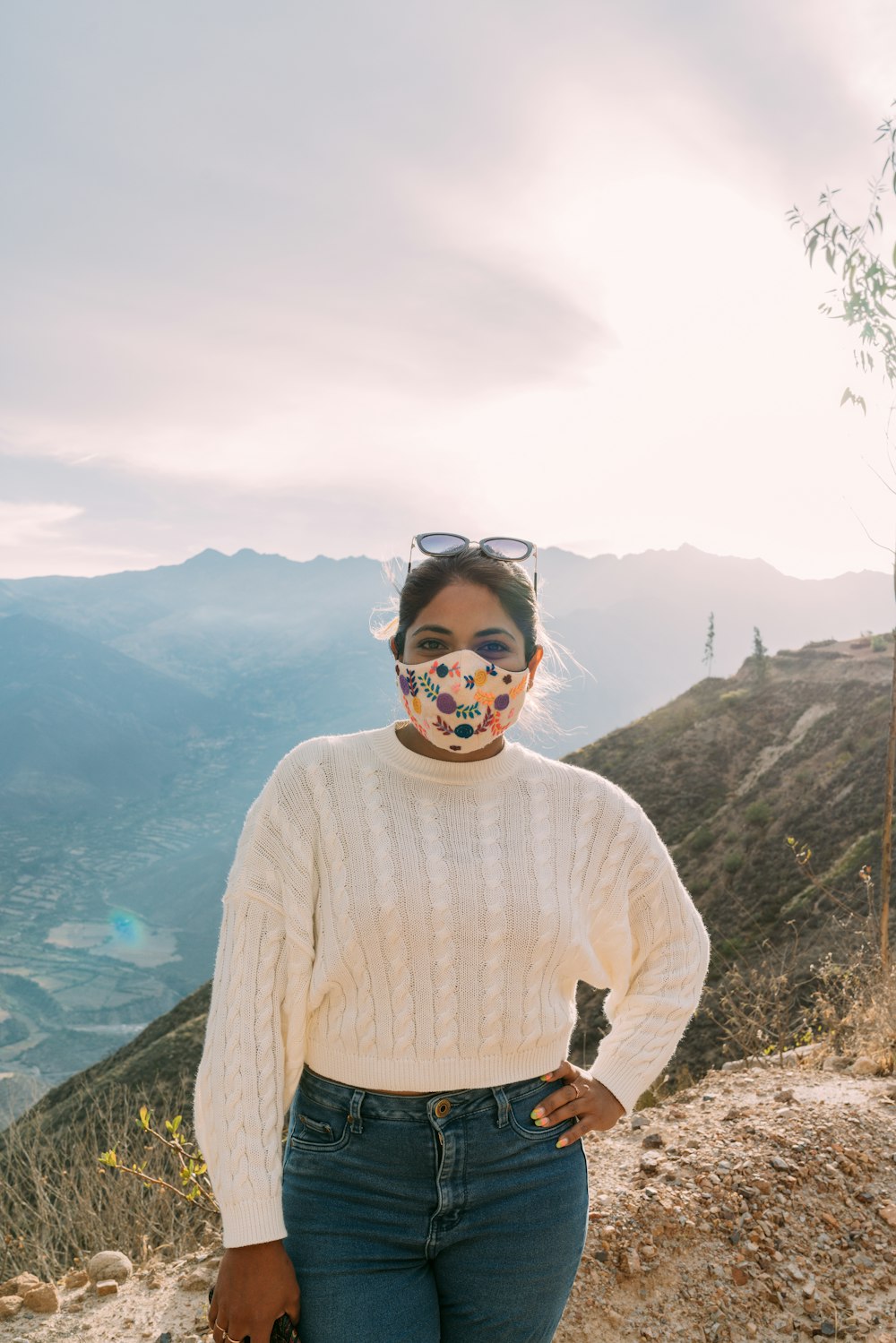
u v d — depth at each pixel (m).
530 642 1.62
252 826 1.52
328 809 1.49
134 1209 3.40
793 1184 2.78
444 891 1.44
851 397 4.23
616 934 1.68
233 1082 1.39
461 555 1.60
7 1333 2.26
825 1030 4.79
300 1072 1.54
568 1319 2.31
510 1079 1.49
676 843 57.94
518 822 1.55
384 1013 1.43
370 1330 1.33
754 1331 2.34
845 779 49.31
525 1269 1.45
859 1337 2.31
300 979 1.46
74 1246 3.24
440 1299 1.50
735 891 45.16
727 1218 2.65
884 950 4.56
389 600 1.71
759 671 74.12
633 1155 3.05
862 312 4.11
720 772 63.81
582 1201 1.54
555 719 1.74
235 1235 1.32
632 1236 2.54
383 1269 1.40
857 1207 2.76
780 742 63.84
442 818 1.51
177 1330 2.23
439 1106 1.42
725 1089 3.78
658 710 75.44
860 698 62.34
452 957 1.44
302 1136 1.49
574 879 1.57
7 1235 3.39
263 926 1.46
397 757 1.55
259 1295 1.32
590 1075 1.67
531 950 1.48
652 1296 2.42
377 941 1.42
